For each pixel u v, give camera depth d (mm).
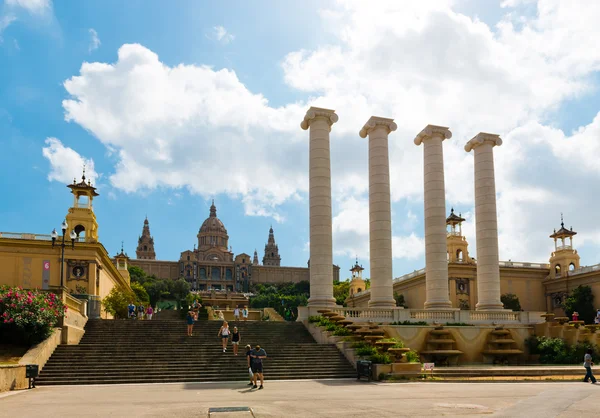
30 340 28672
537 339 42188
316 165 44062
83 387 24266
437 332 39594
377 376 27484
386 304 43125
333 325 35406
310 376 28641
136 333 34125
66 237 57062
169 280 174000
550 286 80562
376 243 44344
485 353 41125
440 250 45938
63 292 31797
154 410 15766
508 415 14367
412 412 15297
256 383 23875
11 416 14719
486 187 49000
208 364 28703
